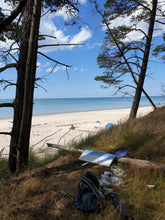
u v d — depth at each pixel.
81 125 14.55
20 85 3.43
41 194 2.17
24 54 3.37
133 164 2.85
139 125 4.58
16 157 3.52
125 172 2.72
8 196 2.15
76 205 1.92
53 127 14.19
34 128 13.77
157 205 1.90
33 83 3.57
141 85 7.80
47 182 2.49
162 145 3.37
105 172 2.69
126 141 3.87
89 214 1.79
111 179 2.49
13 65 3.37
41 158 5.35
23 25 3.40
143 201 1.96
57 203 1.97
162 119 5.36
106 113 27.89
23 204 1.98
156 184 2.29
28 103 2.93
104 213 1.78
